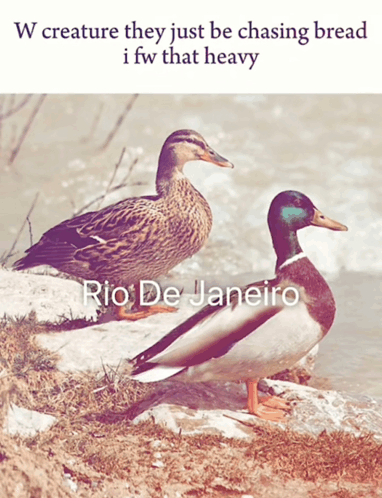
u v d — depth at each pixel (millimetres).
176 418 7098
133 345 8172
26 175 15062
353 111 18469
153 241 8867
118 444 6805
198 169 15125
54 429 6859
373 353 9641
